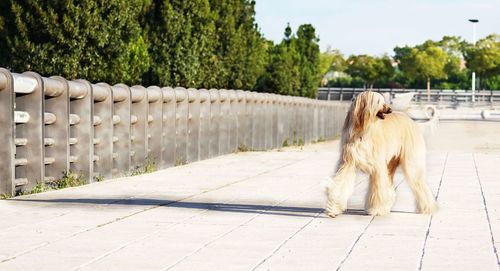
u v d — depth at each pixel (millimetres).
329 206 8945
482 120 51156
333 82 109375
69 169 12727
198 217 8992
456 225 8547
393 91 87875
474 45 94750
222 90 20688
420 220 8867
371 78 104062
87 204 10039
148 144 16188
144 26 22562
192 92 18125
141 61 21484
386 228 8297
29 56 16984
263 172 15055
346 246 7281
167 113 16891
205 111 19094
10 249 6992
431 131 10453
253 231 8062
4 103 10797
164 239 7559
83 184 12867
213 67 25016
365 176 14039
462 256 6867
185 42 22703
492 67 92812
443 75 99688
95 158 13820
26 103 11672
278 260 6641
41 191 11602
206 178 13766
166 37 22500
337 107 41531
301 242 7465
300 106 31016
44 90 11836
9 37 17141
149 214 9188
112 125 14117
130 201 10383
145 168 15602
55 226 8242
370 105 8547
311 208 9828
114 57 17891
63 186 12297
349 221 8742
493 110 72500
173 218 8898
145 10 22438
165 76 22453
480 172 15320
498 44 95000
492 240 7656
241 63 29188
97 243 7316
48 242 7340
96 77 17656
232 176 14180
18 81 11062
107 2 17547
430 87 107312
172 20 22484
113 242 7379
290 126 29406
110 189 11867
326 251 7039
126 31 18188
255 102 23922
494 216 9242
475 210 9750
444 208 9906
